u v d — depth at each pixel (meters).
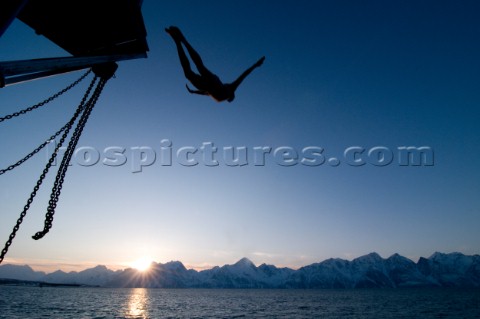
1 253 6.57
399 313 91.88
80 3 5.91
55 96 7.33
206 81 4.46
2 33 3.82
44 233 7.11
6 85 5.08
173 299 190.88
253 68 4.85
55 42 7.11
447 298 193.62
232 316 83.94
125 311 95.81
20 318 67.25
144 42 7.30
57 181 7.29
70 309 93.62
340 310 104.69
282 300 182.62
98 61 6.47
